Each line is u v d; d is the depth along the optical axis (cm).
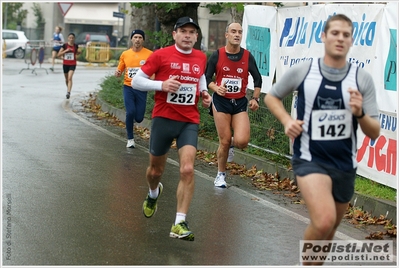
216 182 1030
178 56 737
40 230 754
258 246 732
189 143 736
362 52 947
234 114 1009
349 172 575
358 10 959
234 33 988
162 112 741
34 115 1722
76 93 2378
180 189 730
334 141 569
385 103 901
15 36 4725
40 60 3500
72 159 1177
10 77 2898
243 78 1003
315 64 570
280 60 1184
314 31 1081
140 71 732
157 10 1697
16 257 661
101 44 4494
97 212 842
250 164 1179
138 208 872
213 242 741
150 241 732
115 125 1656
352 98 546
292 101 1128
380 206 870
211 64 1000
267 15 1221
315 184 557
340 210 589
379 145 923
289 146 1149
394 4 887
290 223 838
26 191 928
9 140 1325
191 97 739
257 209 900
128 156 1244
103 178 1040
